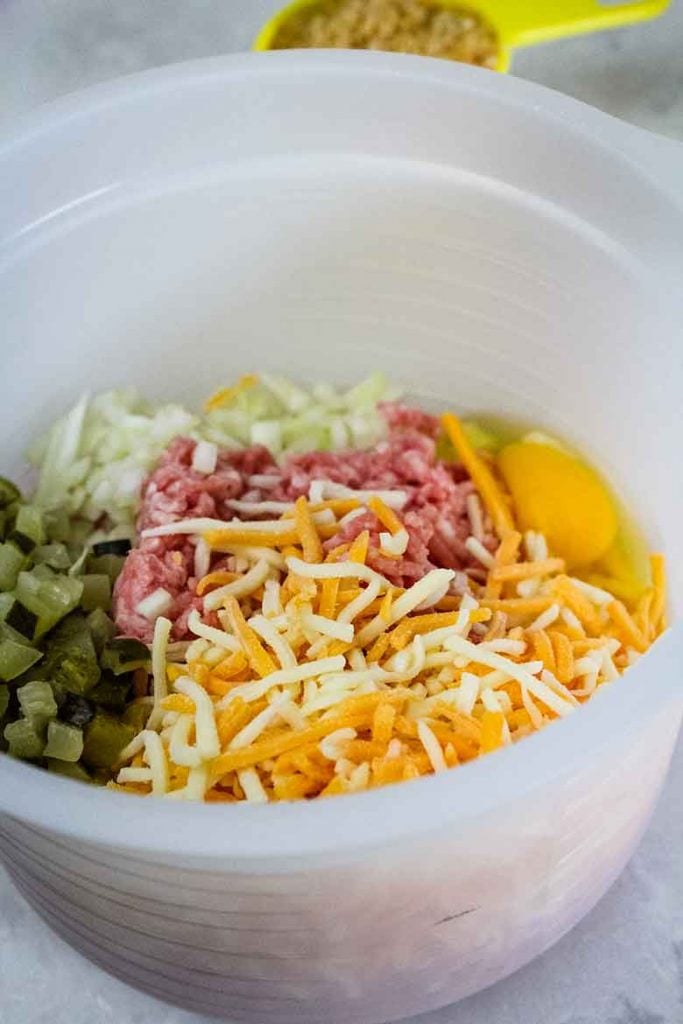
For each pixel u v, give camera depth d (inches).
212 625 38.5
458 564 42.4
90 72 59.7
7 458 44.5
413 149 41.8
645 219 38.7
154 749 34.9
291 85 41.0
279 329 47.1
